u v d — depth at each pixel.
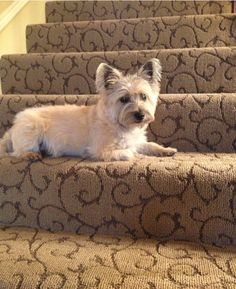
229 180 1.26
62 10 3.03
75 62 2.22
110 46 2.55
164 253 1.20
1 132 2.04
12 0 2.83
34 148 1.73
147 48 2.50
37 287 1.05
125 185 1.35
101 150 1.66
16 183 1.47
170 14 2.88
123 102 1.75
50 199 1.44
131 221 1.36
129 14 2.92
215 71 2.01
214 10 2.84
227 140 1.72
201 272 1.08
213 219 1.28
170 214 1.32
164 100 1.80
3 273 1.10
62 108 1.83
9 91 2.37
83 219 1.41
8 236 1.37
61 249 1.25
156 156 1.69
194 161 1.44
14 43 2.86
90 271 1.10
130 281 1.04
